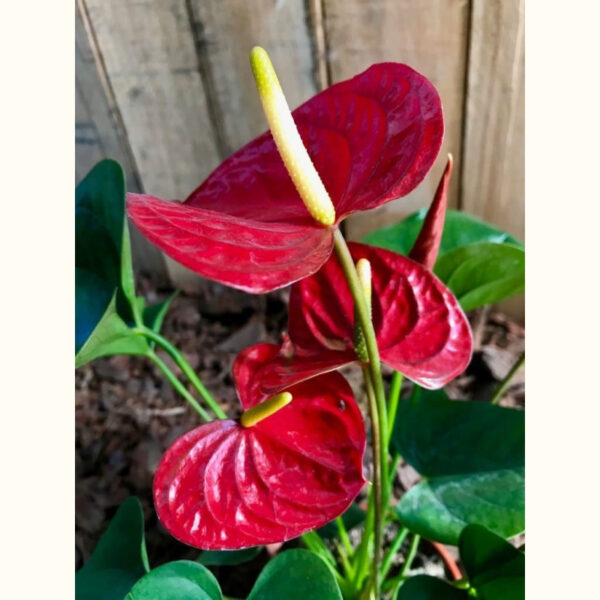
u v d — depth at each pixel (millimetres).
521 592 279
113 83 492
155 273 635
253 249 195
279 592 260
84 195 340
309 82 473
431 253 285
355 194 229
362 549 350
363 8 434
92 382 566
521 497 313
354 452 261
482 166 489
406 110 230
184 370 360
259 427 275
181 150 525
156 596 248
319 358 279
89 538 454
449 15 425
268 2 443
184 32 463
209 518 252
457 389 533
